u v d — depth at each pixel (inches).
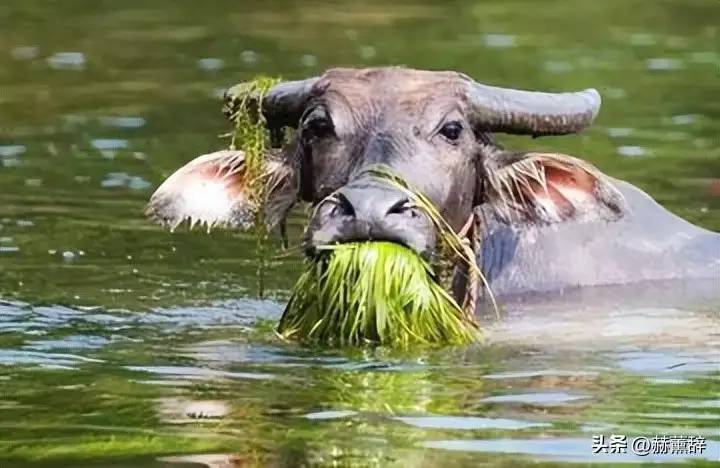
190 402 1304.1
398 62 3125.0
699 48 3334.2
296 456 1143.0
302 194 1626.5
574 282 1743.4
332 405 1286.9
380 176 1498.5
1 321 1631.4
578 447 1168.2
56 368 1432.1
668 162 2330.2
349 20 3745.1
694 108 2721.5
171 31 3607.3
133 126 2625.5
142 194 2199.8
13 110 2775.6
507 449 1162.6
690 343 1523.1
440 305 1505.9
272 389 1343.5
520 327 1585.9
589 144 2452.0
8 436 1208.2
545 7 3929.6
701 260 1807.3
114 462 1136.8
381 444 1172.5
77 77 3080.7
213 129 2586.1
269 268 1886.1
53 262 1892.2
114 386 1362.0
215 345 1523.1
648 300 1694.1
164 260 1913.1
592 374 1397.6
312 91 1620.3
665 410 1277.1
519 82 2947.8
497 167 1647.4
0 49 3395.7
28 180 2272.4
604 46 3358.8
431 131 1567.4
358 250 1485.0
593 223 1797.5
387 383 1359.5
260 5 3981.3
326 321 1508.4
